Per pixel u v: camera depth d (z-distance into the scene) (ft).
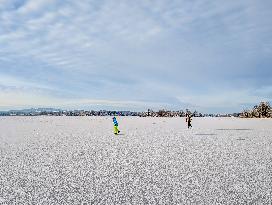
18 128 132.77
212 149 60.85
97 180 34.99
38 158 49.96
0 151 58.08
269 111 321.73
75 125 162.09
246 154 54.08
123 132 108.47
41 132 107.76
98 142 73.97
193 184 33.04
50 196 28.94
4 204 26.76
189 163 45.24
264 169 40.65
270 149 60.70
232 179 35.17
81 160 48.06
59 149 60.90
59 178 35.94
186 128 132.57
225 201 27.32
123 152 56.75
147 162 46.21
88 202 27.14
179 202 27.12
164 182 33.94
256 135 94.63
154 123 186.09
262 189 30.96
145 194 29.48
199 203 26.84
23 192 30.27
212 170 40.14
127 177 36.37
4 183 33.71
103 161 47.14
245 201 27.30
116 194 29.48
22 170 40.50
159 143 71.61
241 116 343.05
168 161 46.96
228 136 91.04
